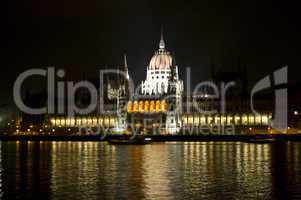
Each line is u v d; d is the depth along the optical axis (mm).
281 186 142125
